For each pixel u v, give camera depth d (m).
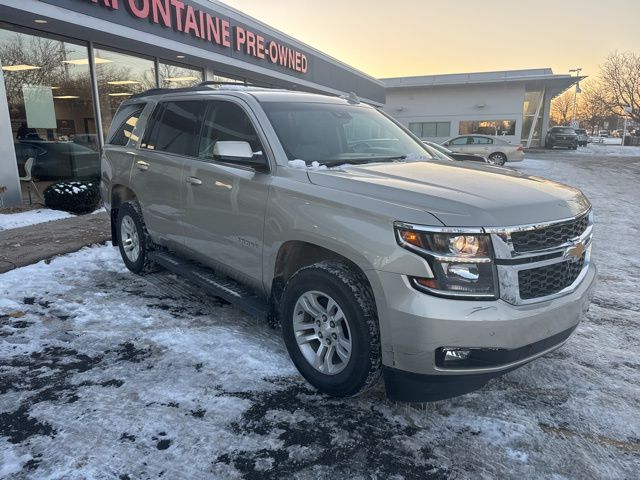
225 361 3.56
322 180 3.20
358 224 2.83
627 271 6.27
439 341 2.54
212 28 13.08
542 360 3.75
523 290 2.68
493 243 2.58
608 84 52.94
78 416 2.89
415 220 2.62
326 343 3.11
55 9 8.54
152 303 4.65
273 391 3.20
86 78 10.53
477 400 3.18
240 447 2.66
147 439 2.70
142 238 5.16
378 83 33.06
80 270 5.61
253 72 15.80
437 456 2.64
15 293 4.81
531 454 2.66
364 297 2.83
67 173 10.35
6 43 8.95
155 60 12.45
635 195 13.52
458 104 38.31
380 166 3.62
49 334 3.97
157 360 3.57
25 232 7.12
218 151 3.55
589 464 2.59
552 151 38.31
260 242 3.50
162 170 4.62
